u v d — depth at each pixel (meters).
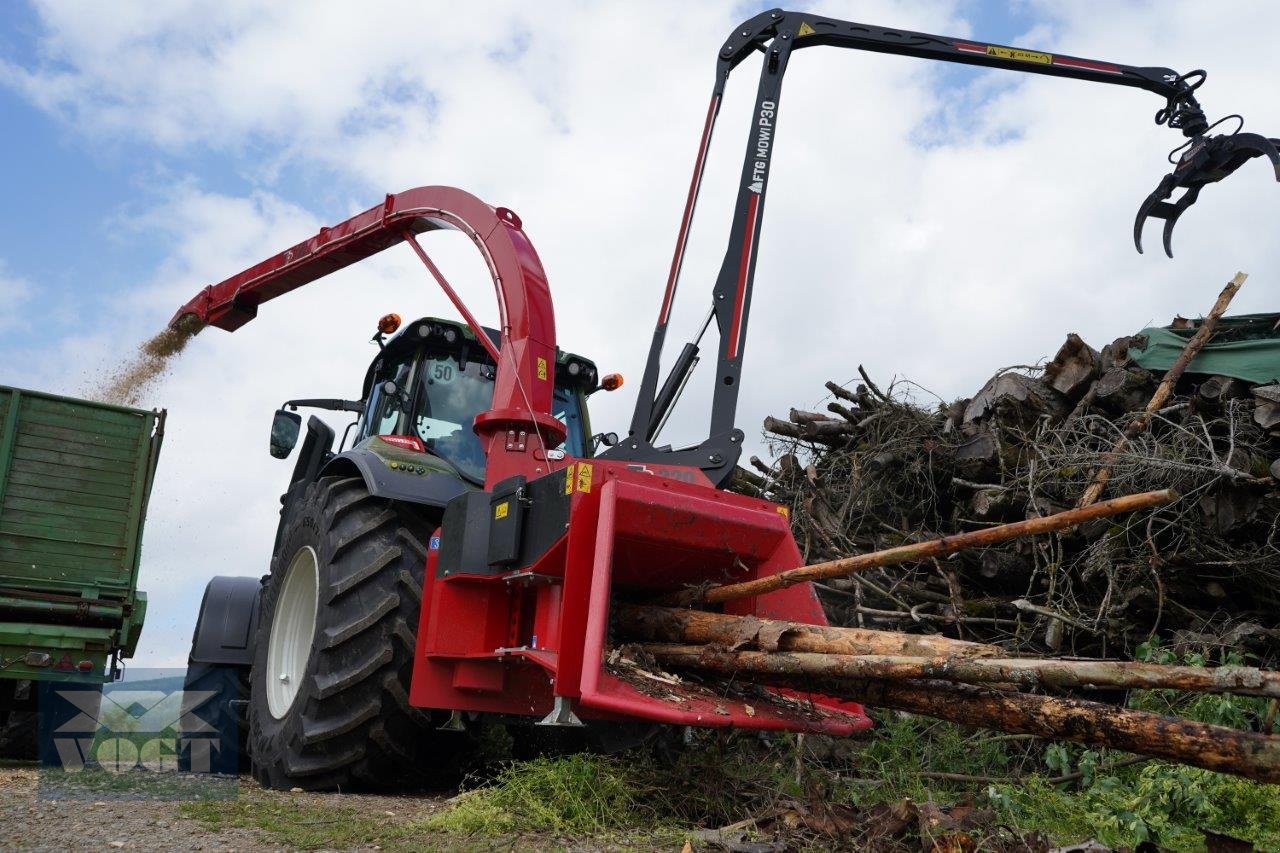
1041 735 2.31
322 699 3.63
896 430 5.68
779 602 3.39
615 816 3.00
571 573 2.94
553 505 3.13
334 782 3.80
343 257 5.59
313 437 5.03
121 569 6.30
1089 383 5.13
